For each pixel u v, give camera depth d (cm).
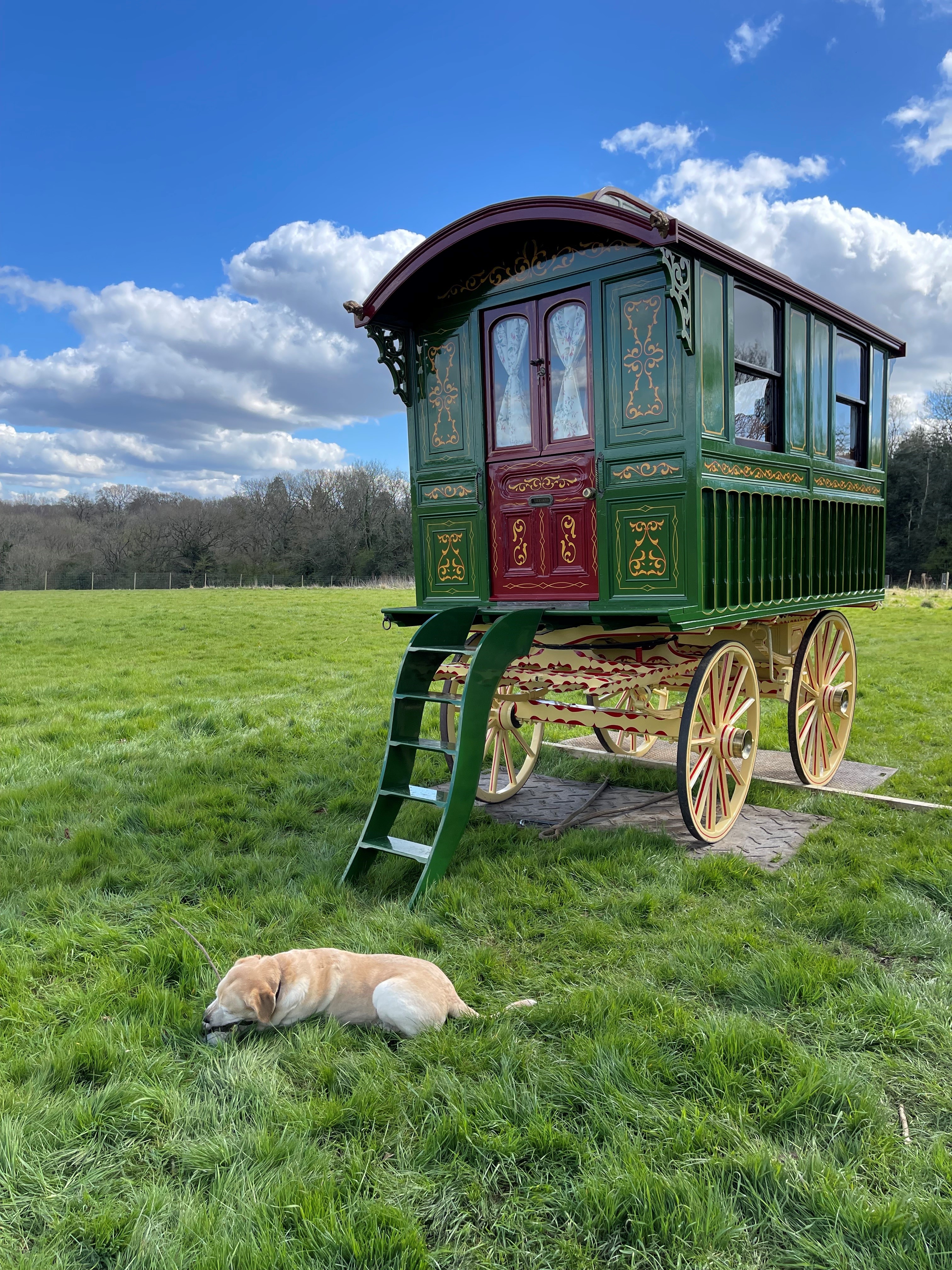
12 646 1545
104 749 710
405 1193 208
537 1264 188
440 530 552
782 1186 207
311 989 285
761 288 502
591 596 481
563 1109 240
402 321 545
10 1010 293
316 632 1805
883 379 693
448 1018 287
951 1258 185
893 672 1110
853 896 391
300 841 484
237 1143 225
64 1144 226
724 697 490
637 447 453
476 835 489
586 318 473
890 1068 259
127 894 410
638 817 532
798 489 551
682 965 324
